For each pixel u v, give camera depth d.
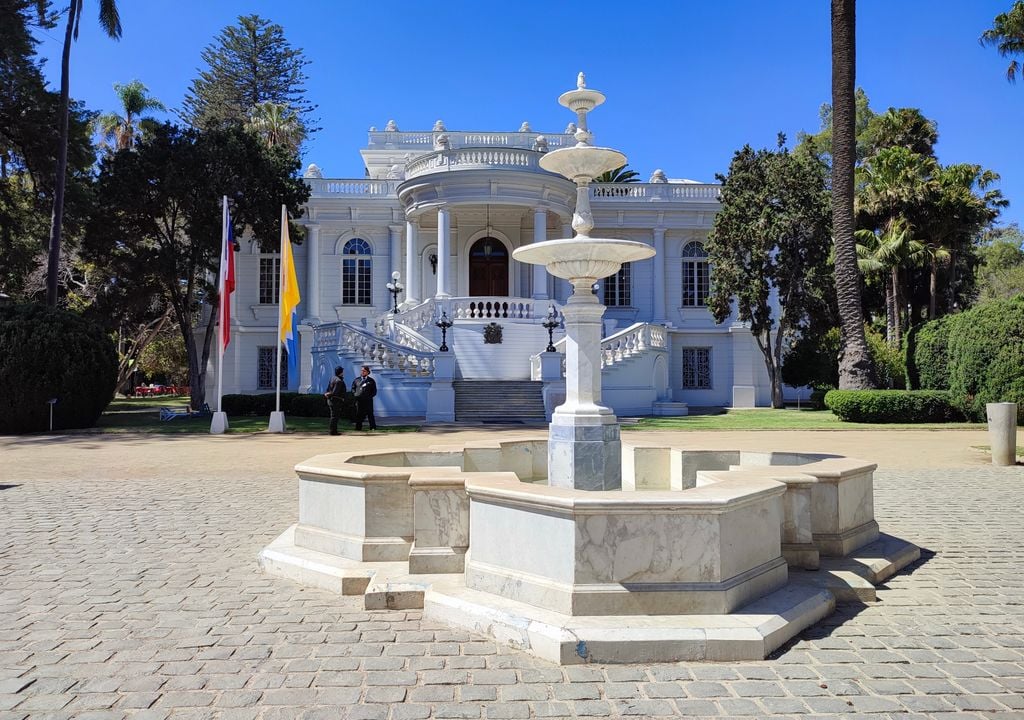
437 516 5.41
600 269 6.47
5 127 25.70
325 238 33.19
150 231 28.88
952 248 32.81
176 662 4.08
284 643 4.38
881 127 38.41
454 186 28.50
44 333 20.89
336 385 18.67
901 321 36.56
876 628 4.66
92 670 3.97
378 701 3.57
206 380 32.50
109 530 7.69
